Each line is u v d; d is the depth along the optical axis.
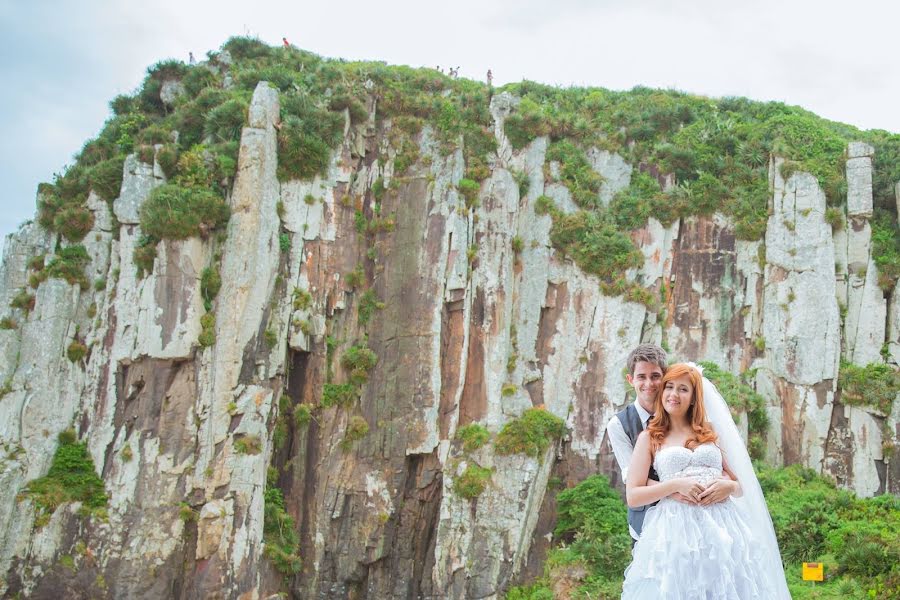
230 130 47.19
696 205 51.09
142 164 46.12
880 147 52.31
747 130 53.81
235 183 45.41
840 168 50.50
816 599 31.56
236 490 41.25
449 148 49.97
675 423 9.56
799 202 49.62
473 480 43.62
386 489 44.84
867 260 48.72
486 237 48.91
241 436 42.34
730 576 8.69
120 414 43.69
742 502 9.44
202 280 44.03
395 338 47.28
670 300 50.41
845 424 46.19
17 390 44.25
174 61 54.88
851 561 33.50
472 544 42.97
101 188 47.09
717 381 45.72
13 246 47.78
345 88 50.59
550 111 53.59
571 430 47.25
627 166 52.88
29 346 44.97
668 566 8.77
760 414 46.28
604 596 36.62
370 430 46.06
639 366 10.31
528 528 43.81
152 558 40.12
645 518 9.37
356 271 48.53
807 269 48.41
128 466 42.03
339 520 44.69
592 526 41.28
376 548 43.91
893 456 44.44
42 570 40.25
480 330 47.59
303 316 46.47
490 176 50.00
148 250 44.41
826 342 47.16
